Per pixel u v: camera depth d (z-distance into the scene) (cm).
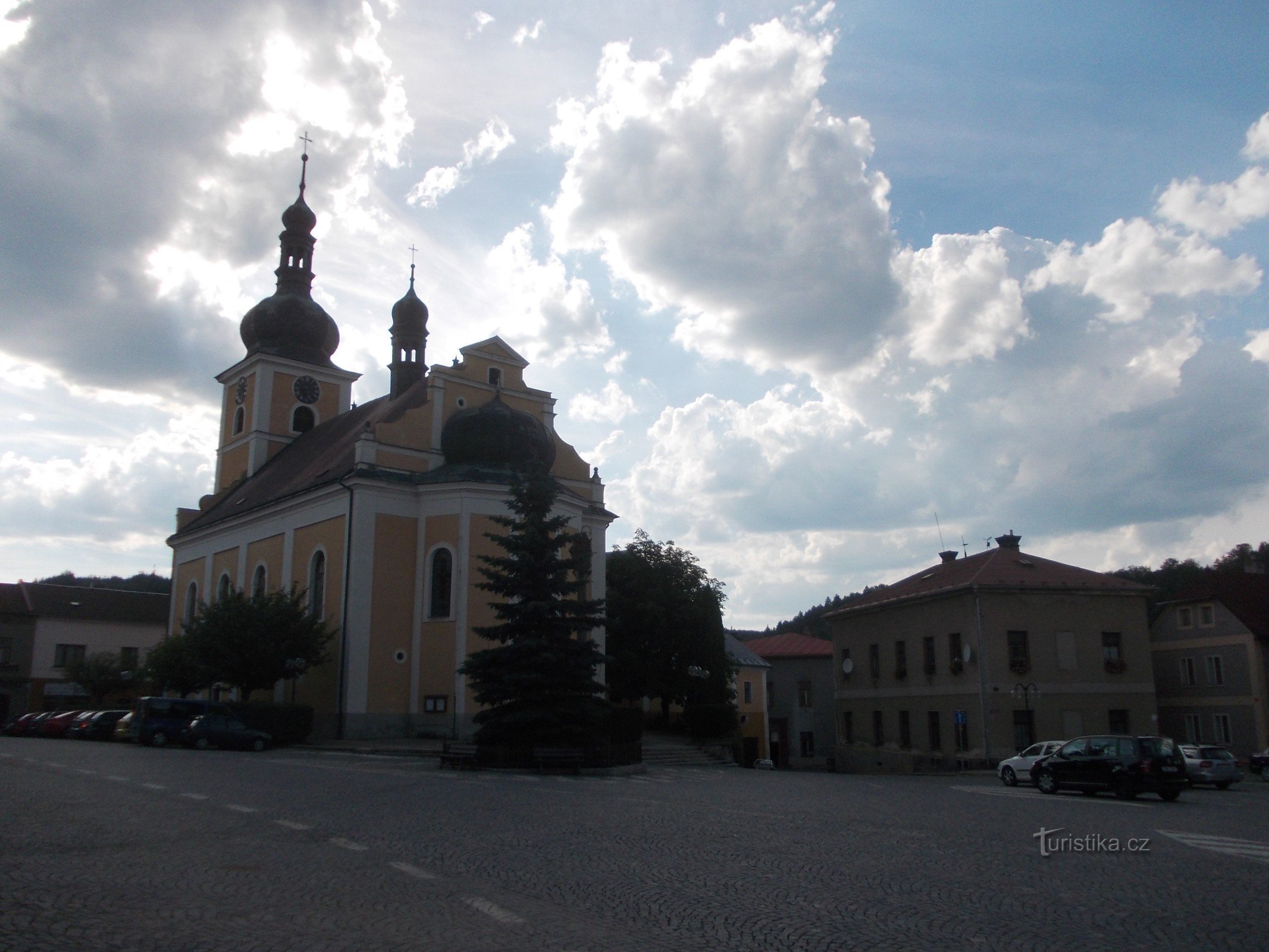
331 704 4331
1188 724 5491
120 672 6969
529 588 3156
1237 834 1708
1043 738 4716
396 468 4562
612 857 1304
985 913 1016
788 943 887
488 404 4666
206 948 827
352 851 1305
